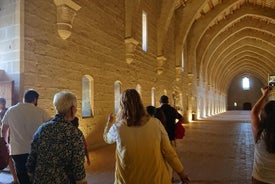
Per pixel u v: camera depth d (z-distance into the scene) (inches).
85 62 328.8
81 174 85.4
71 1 278.4
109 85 389.4
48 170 83.7
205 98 1187.3
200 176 227.9
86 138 332.2
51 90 270.5
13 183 193.6
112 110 397.4
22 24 238.7
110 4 392.5
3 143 153.3
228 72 1726.1
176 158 92.4
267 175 90.4
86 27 330.6
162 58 596.4
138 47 491.8
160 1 598.2
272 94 100.8
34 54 250.5
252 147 376.8
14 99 235.6
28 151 140.1
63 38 287.1
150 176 86.4
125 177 87.7
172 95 725.9
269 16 823.1
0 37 247.8
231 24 984.9
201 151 344.2
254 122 98.1
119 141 89.4
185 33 740.0
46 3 266.4
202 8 743.1
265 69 1496.1
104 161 278.5
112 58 398.6
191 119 929.5
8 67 242.1
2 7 248.2
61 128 86.5
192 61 908.6
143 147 87.2
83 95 337.7
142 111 92.5
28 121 141.3
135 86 482.3
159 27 600.7
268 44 1136.8
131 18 436.8
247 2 850.8
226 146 384.5
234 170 247.6
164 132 93.1
